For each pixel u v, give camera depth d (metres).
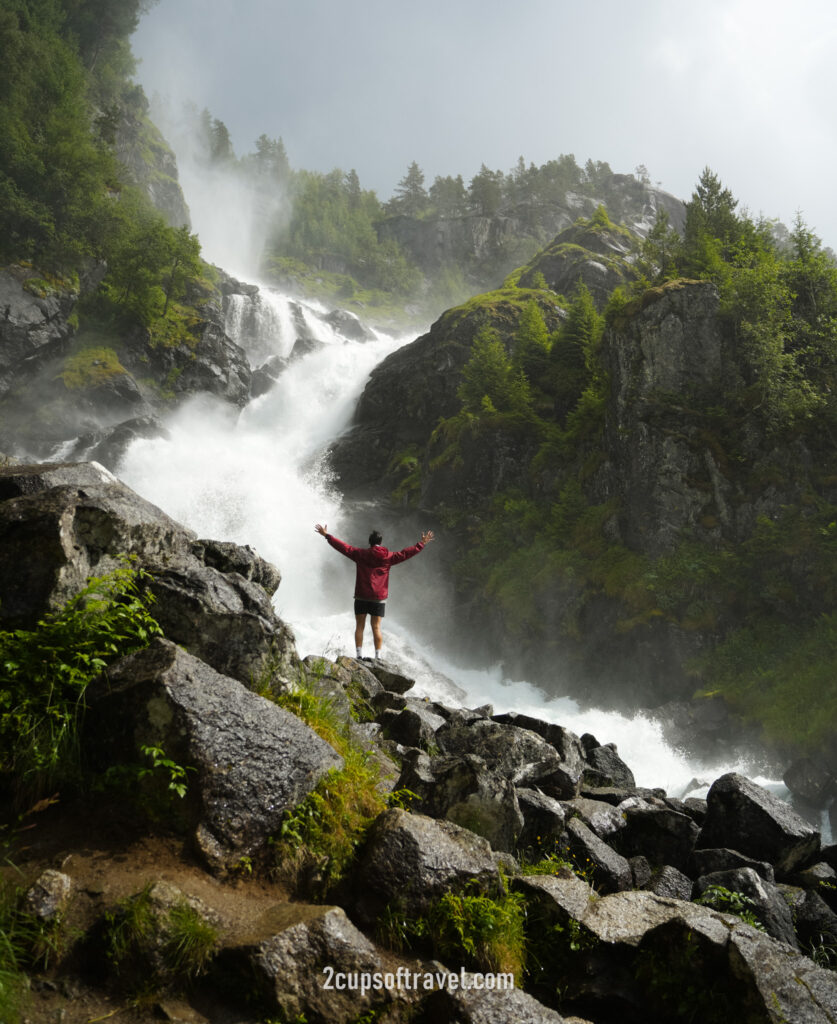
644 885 5.66
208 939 3.28
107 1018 3.02
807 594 29.66
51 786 3.97
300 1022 3.16
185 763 3.86
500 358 48.88
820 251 38.41
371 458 56.56
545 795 5.95
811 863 6.58
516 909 4.17
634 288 46.16
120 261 65.69
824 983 3.79
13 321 56.50
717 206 53.75
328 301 142.50
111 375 58.38
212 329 67.38
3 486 5.58
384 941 3.76
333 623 36.47
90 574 4.93
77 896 3.40
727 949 3.83
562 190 156.50
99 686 4.18
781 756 25.14
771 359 33.28
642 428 34.91
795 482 32.34
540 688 34.78
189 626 4.87
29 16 80.88
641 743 28.09
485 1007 3.40
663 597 31.53
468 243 157.25
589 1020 3.96
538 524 39.97
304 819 4.08
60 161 65.31
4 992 2.93
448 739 6.73
